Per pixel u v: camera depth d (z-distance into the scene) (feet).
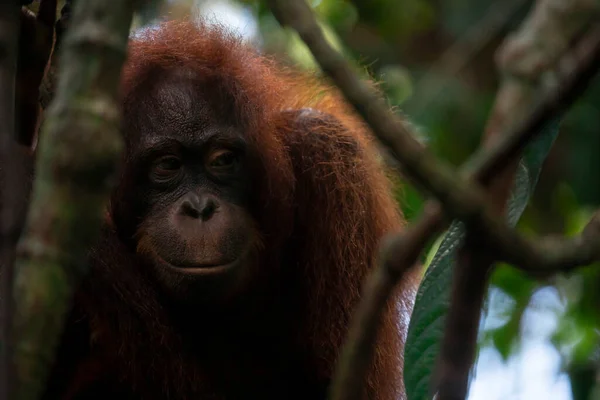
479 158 5.94
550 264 5.90
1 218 5.78
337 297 17.26
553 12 8.84
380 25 32.14
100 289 14.85
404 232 6.29
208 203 14.94
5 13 6.45
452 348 6.21
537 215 30.04
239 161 15.76
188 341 16.89
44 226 6.02
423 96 27.99
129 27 6.31
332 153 17.60
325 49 5.93
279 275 17.57
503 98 8.35
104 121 6.06
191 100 15.46
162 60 15.87
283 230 16.92
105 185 6.13
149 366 15.24
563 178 29.55
